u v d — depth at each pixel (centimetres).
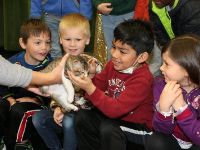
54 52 216
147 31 144
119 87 146
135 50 140
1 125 163
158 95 134
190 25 167
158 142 125
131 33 139
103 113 142
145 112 145
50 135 161
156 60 187
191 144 133
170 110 123
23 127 159
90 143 143
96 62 159
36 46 173
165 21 177
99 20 222
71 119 149
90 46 258
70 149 154
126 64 142
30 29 173
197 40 127
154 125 129
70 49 173
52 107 157
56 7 222
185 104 123
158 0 171
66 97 146
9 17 316
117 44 141
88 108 154
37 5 224
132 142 139
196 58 123
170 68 125
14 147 163
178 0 168
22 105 163
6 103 166
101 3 215
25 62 177
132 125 140
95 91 136
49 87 147
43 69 164
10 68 131
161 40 183
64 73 141
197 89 129
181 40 127
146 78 140
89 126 141
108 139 133
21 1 308
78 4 222
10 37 322
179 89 124
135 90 138
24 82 134
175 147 129
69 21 172
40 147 168
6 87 172
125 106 136
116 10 214
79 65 140
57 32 222
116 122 140
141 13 208
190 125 121
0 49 331
